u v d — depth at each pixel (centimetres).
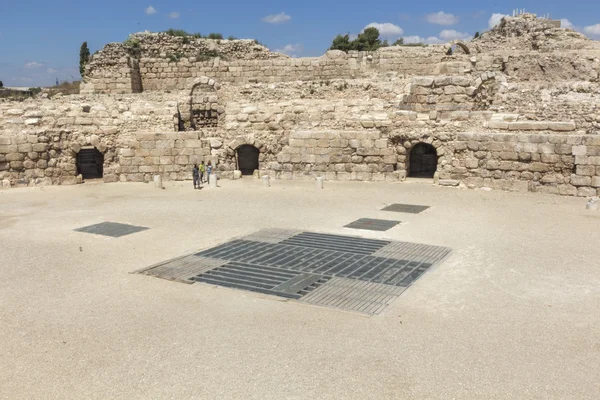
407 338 1181
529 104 3703
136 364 1089
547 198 2870
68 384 1020
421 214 2508
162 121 3894
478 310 1332
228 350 1140
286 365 1072
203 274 1650
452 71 4991
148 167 3784
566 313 1305
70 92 5888
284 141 3788
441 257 1795
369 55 5272
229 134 3872
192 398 962
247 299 1433
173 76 5406
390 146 3544
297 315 1320
